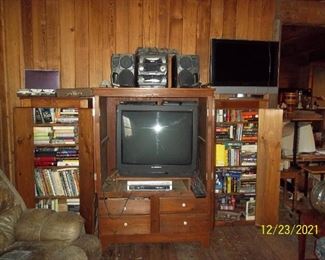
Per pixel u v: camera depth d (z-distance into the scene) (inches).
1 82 111.1
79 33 115.6
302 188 138.1
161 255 98.8
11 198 77.6
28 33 113.5
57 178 107.3
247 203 119.4
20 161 101.8
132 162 107.2
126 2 116.3
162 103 108.0
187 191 103.3
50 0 113.3
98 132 97.9
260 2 121.3
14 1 112.0
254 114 117.6
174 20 118.6
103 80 117.4
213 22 120.0
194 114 104.9
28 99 100.0
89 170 103.0
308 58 232.8
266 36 122.8
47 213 76.2
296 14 123.6
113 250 101.7
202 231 102.7
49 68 115.4
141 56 99.9
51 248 67.4
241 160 118.2
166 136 106.0
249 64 116.3
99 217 100.3
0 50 109.9
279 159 114.0
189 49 120.0
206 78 121.5
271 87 117.8
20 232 71.7
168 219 101.7
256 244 105.3
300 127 138.3
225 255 98.5
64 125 106.3
